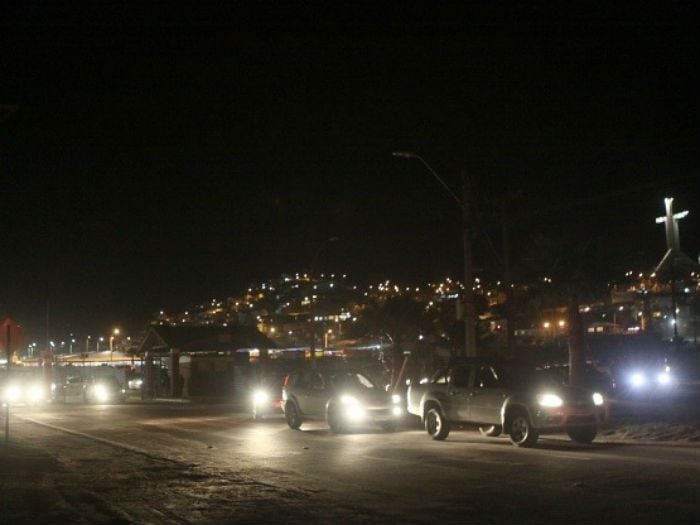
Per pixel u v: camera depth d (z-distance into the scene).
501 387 20.31
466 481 13.98
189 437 24.23
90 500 13.17
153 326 64.62
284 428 27.14
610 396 33.31
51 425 30.64
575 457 17.03
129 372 67.69
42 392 55.25
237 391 60.78
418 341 45.16
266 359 61.97
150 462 18.09
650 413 25.30
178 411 39.75
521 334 53.78
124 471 16.66
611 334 61.81
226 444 21.72
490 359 21.81
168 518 11.49
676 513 10.73
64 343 119.06
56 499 13.31
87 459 18.92
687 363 55.50
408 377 36.38
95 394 52.78
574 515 10.75
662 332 72.62
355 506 11.89
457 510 11.36
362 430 25.97
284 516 11.31
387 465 16.42
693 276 68.81
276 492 13.37
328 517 11.12
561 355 47.16
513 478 14.16
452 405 21.47
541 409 19.30
